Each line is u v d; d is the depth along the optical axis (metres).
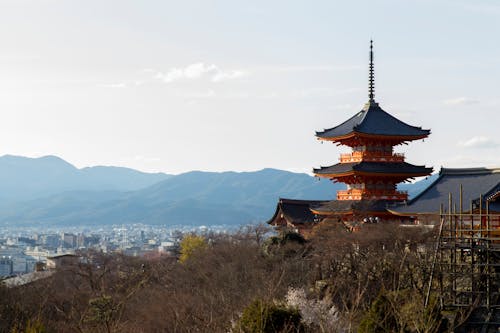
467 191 89.94
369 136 108.38
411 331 49.94
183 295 73.88
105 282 87.38
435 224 81.12
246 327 47.03
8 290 78.31
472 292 63.59
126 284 84.75
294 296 58.62
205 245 127.94
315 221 112.31
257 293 61.84
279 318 47.44
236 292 76.69
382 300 51.62
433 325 49.25
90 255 129.50
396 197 108.94
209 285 86.31
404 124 113.00
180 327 58.16
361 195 108.69
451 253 68.44
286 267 84.19
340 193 113.19
